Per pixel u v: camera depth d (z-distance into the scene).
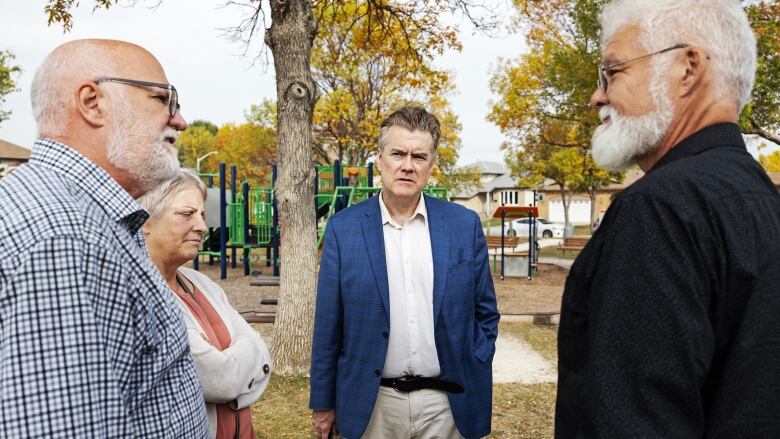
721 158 1.15
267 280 10.23
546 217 53.91
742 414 1.03
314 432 3.95
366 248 2.32
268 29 5.39
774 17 10.07
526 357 6.36
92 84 1.32
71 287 1.07
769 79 10.11
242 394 2.03
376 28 10.05
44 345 1.04
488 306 2.46
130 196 1.33
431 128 2.33
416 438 2.33
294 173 5.26
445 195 11.16
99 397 1.08
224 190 13.45
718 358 1.07
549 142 19.88
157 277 1.36
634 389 1.04
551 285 12.84
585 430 1.10
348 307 2.31
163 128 1.43
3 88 19.61
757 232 1.07
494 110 19.11
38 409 1.02
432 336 2.30
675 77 1.22
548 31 14.98
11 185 1.17
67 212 1.13
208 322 2.11
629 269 1.08
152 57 1.45
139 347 1.23
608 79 1.32
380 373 2.27
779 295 1.05
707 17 1.21
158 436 1.30
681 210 1.07
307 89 5.29
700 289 1.04
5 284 1.04
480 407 2.36
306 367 5.21
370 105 22.12
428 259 2.33
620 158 1.30
